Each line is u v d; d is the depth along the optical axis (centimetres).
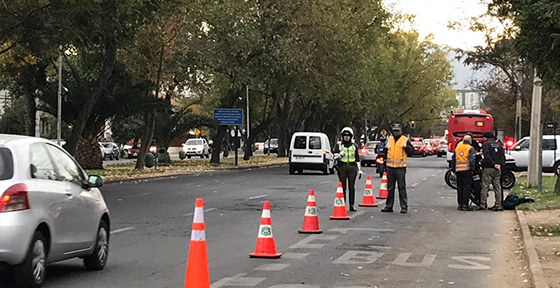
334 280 1035
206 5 4812
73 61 4766
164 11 3869
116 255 1246
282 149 7531
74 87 4416
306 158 4266
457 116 4900
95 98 3694
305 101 7600
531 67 1552
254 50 5053
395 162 2073
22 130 7575
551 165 4216
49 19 2344
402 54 9550
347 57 5600
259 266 1148
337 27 5250
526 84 4659
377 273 1098
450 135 4916
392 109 9819
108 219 1133
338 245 1397
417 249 1360
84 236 1034
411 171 4906
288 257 1244
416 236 1554
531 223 1798
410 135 12588
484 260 1239
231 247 1358
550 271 1093
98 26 2462
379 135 11312
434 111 10700
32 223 890
